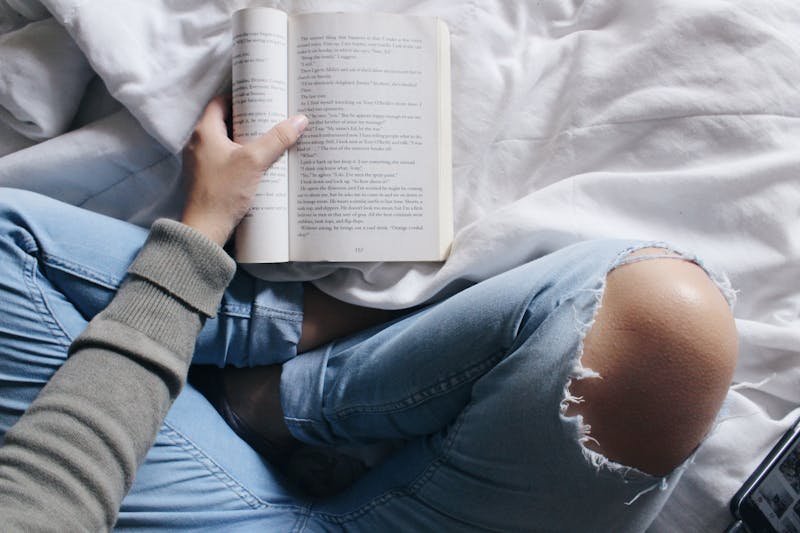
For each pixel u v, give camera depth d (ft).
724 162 2.22
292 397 2.26
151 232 1.89
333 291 2.32
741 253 2.23
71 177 2.37
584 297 1.67
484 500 1.85
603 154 2.31
